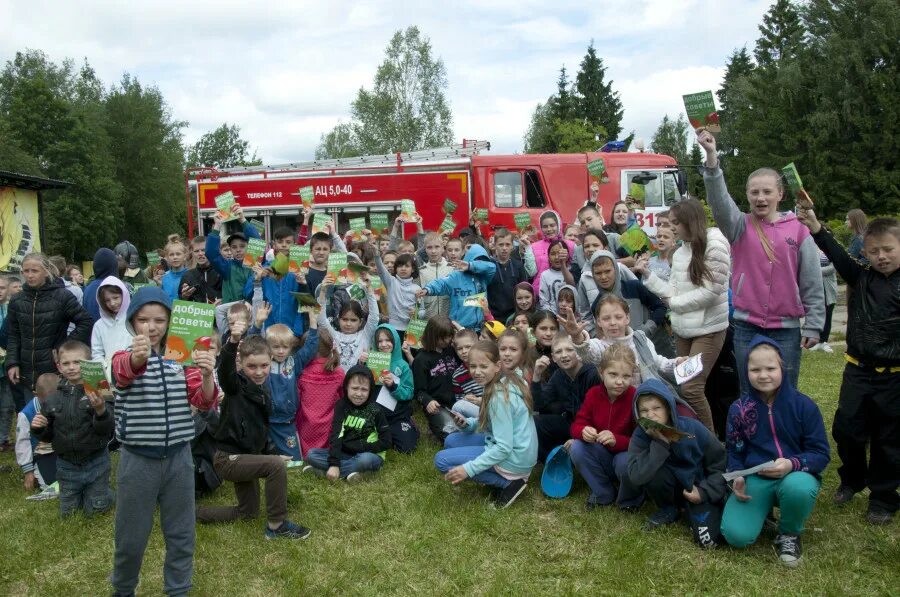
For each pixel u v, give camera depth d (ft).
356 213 51.42
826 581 12.74
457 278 25.84
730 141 176.86
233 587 13.44
